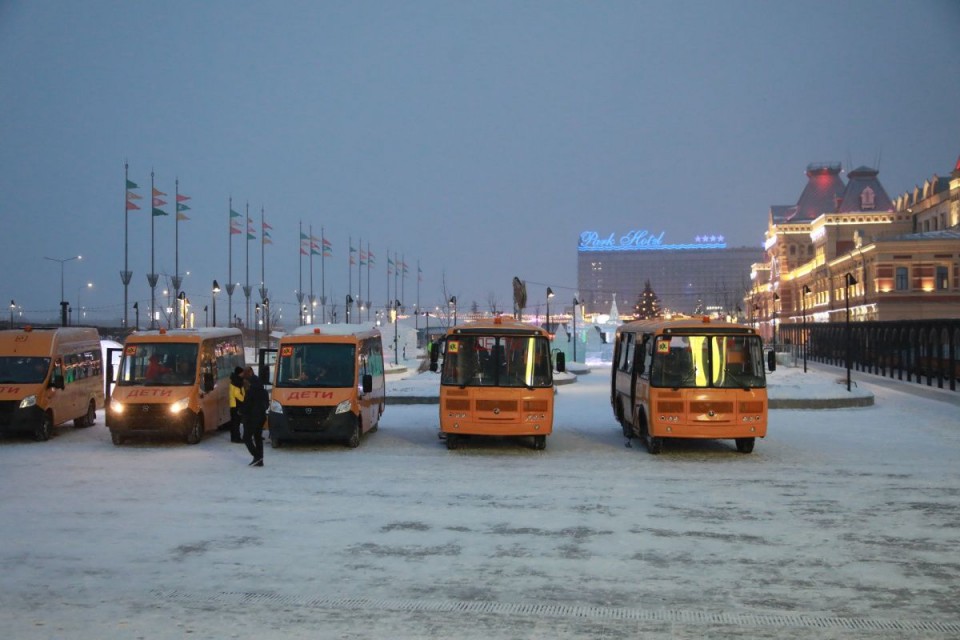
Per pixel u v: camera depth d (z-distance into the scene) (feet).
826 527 38.99
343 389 65.31
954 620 26.50
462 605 27.94
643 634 25.25
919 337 138.31
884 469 55.83
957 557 33.81
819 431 76.07
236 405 69.26
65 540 36.37
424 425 81.10
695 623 26.21
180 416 66.49
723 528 38.81
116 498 45.70
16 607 27.68
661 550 34.91
